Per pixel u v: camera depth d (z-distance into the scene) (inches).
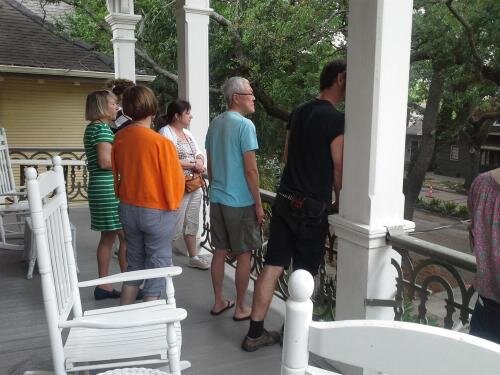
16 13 434.3
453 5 414.3
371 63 78.1
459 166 1113.4
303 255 94.7
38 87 386.9
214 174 111.3
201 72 167.6
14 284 138.0
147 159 94.3
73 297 81.2
